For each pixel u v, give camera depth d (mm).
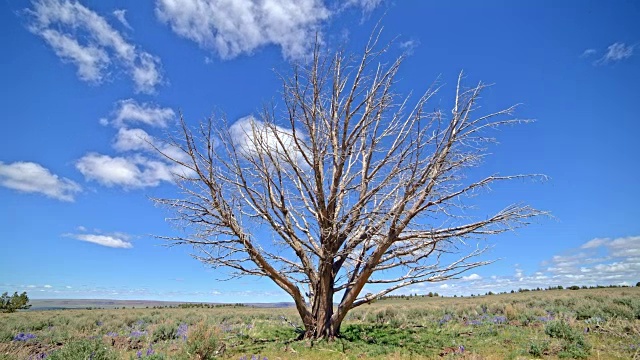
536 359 9250
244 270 13758
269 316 29109
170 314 32219
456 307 26031
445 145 12461
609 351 9789
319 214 14117
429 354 10547
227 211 13250
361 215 13633
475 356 9578
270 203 14203
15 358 9695
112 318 27391
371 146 14742
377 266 13445
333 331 13594
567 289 59156
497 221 12711
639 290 42469
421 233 12891
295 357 10648
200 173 13195
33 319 24984
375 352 10969
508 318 17172
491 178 12133
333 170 14703
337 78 15031
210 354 10648
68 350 8156
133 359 9742
